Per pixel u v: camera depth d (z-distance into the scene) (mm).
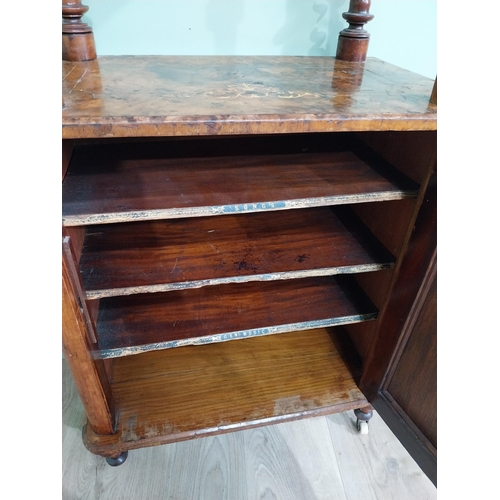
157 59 843
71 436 1003
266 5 893
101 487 904
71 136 495
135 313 872
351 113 553
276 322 865
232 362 1041
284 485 921
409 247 720
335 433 1043
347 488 921
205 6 870
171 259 777
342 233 873
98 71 722
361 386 971
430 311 705
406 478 946
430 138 645
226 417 904
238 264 774
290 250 819
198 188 685
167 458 971
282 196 663
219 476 935
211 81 695
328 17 935
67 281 597
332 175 741
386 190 684
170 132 507
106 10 841
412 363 781
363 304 918
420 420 785
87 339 691
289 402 945
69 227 662
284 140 903
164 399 933
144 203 629
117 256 776
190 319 865
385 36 996
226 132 520
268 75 756
